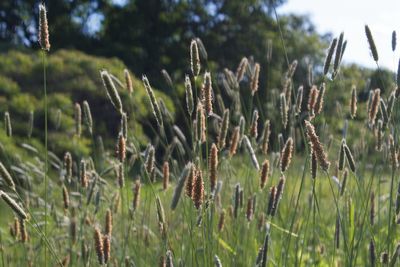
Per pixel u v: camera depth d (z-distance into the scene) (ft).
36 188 17.49
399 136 10.53
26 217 8.66
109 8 100.27
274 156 12.65
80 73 48.44
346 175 10.78
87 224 13.69
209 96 9.21
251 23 95.86
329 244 13.89
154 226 14.88
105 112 46.62
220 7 97.19
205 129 9.29
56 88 47.65
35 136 39.37
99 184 13.21
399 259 10.36
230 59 94.43
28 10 98.89
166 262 8.36
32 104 41.42
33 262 13.20
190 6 98.22
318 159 8.25
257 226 12.55
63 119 39.93
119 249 13.30
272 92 14.87
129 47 94.17
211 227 9.98
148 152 10.53
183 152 13.99
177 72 95.09
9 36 99.35
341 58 9.77
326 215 15.98
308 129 8.23
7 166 29.78
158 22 99.66
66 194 11.85
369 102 10.96
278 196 9.15
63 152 36.76
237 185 10.73
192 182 8.21
